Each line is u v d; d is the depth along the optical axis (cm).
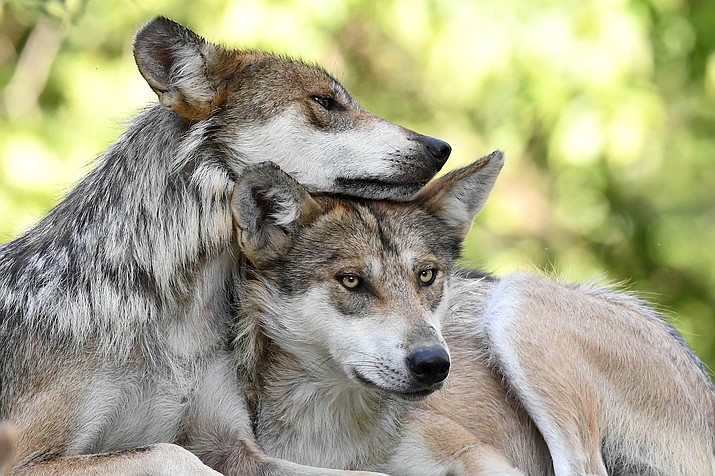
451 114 2134
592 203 2186
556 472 1059
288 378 1000
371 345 940
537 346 1089
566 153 1958
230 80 1009
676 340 1213
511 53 1944
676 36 2097
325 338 967
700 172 2266
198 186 978
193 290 972
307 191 980
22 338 958
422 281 995
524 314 1104
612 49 1933
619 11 1936
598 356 1110
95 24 1962
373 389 945
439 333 945
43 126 1850
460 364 1111
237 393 996
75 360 938
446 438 1039
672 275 2231
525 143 2069
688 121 2230
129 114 1112
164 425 972
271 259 984
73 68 1936
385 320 946
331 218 988
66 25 1482
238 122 999
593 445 1077
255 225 972
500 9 1938
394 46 2175
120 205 989
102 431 952
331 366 984
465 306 1157
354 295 962
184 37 984
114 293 955
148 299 959
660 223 2216
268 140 1005
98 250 977
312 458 1016
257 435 1006
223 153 995
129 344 951
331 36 2050
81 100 1898
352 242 976
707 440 1173
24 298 980
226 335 1001
